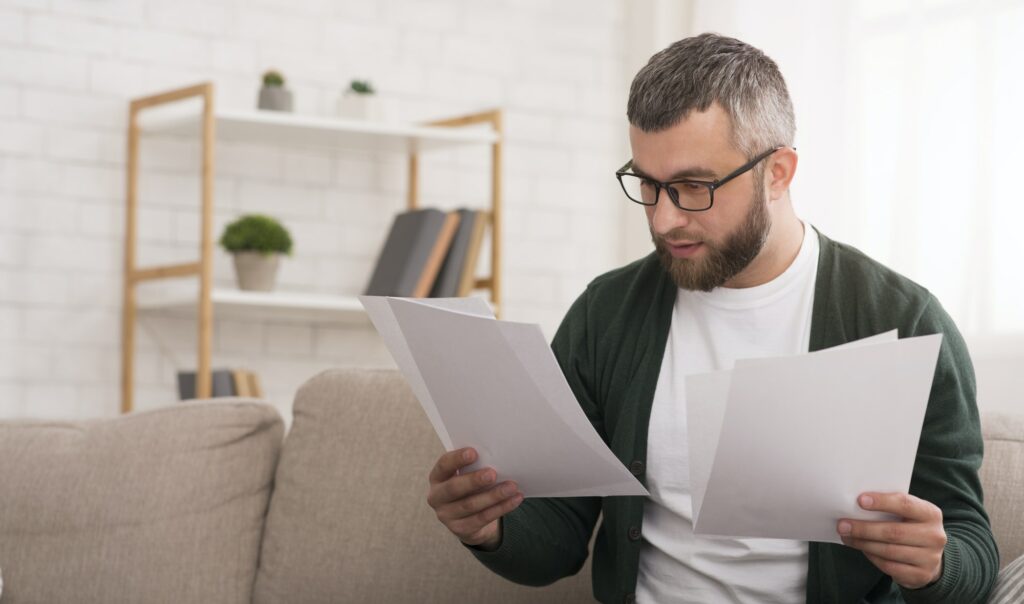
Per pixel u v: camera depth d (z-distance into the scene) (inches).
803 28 151.5
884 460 53.6
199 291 144.2
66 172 148.5
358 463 82.5
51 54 147.9
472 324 55.4
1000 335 130.8
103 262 150.0
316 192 161.2
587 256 174.9
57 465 83.8
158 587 81.6
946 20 136.9
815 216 148.9
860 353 50.8
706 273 63.7
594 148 175.5
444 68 168.2
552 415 57.6
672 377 69.2
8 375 145.9
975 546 60.4
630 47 177.6
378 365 164.2
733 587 66.1
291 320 160.1
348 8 162.9
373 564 80.1
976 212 132.8
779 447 53.5
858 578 64.7
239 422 85.6
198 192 155.0
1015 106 130.9
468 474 61.4
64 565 81.7
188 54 154.5
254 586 83.4
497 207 156.2
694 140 61.5
